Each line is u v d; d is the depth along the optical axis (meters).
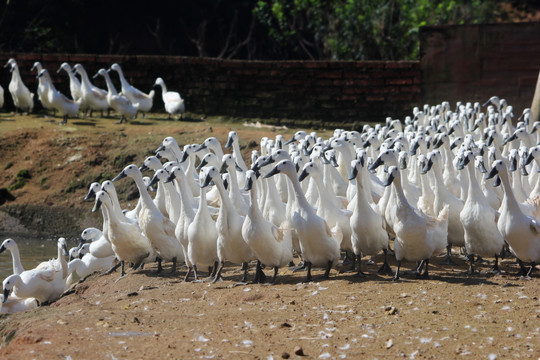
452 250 12.70
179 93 23.86
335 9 30.61
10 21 32.22
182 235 11.23
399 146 13.45
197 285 10.70
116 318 8.70
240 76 23.62
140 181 11.80
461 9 30.69
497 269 10.62
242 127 22.55
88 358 7.29
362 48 30.09
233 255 10.67
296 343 7.62
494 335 7.68
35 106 23.97
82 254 13.73
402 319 8.30
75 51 34.06
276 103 23.61
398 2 30.09
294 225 10.37
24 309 11.85
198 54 40.00
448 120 18.69
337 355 7.23
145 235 11.73
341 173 14.12
